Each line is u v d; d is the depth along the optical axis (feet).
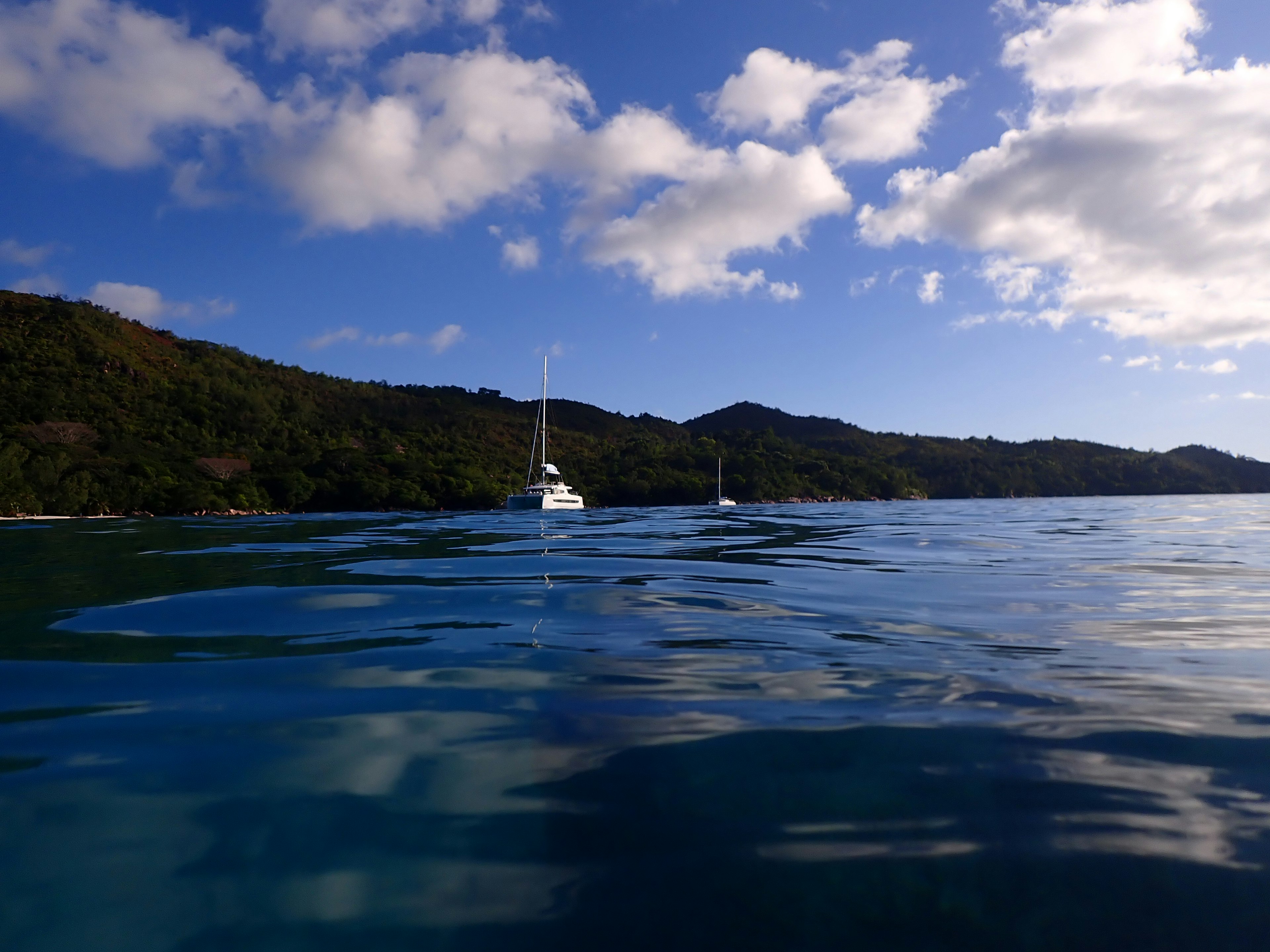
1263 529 42.75
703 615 12.32
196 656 9.36
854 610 13.00
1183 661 9.23
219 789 5.52
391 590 14.96
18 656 9.34
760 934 3.87
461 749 6.28
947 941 3.80
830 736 6.51
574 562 21.08
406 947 3.79
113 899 4.16
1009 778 5.63
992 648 9.98
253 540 31.78
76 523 67.46
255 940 3.82
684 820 5.04
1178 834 4.79
